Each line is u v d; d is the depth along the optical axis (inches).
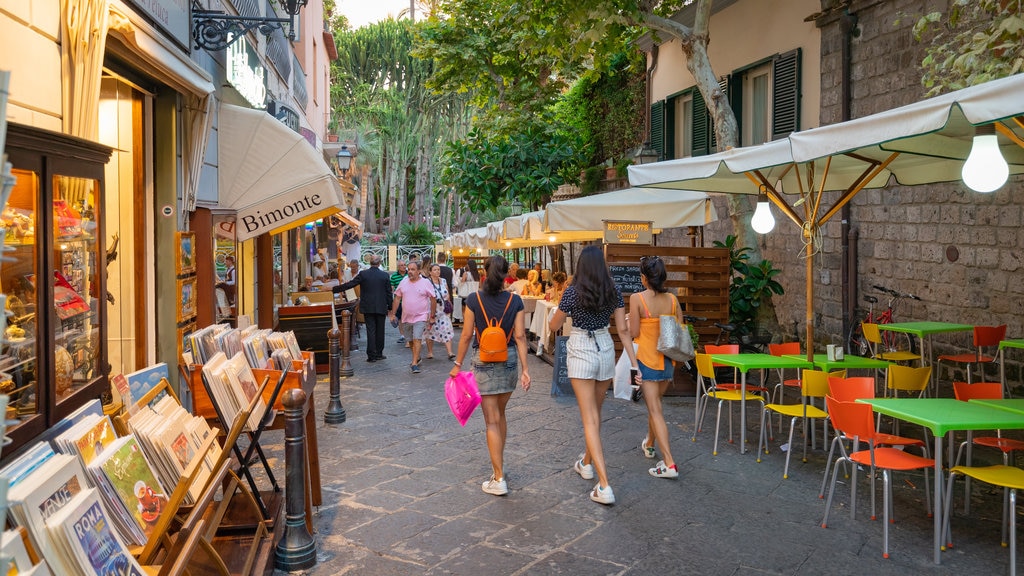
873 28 431.8
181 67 234.7
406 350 560.4
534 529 197.8
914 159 285.9
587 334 225.1
